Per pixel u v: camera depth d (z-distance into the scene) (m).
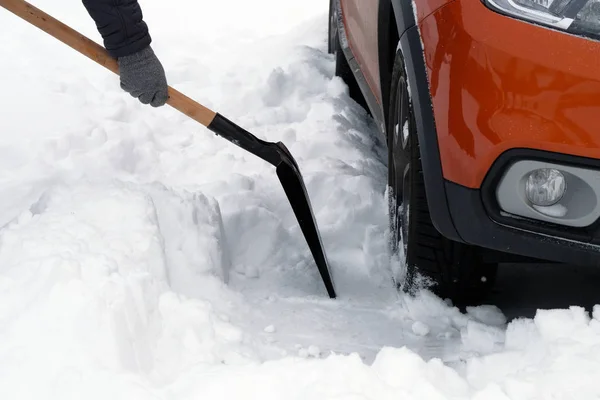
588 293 2.63
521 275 2.77
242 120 4.11
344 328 2.41
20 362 1.76
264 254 2.88
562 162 2.03
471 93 2.10
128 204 2.46
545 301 2.58
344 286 2.73
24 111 4.09
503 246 2.16
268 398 1.72
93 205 2.44
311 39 5.48
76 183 2.76
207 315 2.11
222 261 2.64
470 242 2.20
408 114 2.43
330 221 3.12
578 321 2.00
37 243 2.18
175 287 2.43
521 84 2.03
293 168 2.63
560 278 2.75
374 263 2.85
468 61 2.11
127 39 2.42
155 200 2.62
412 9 2.37
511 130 2.05
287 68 4.64
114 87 4.55
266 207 3.13
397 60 2.59
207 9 6.58
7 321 1.90
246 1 6.79
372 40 3.14
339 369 1.80
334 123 3.99
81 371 1.73
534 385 1.80
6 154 3.72
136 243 2.31
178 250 2.52
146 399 1.67
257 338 2.27
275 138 3.87
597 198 2.04
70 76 4.56
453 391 1.83
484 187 2.13
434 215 2.26
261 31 6.19
